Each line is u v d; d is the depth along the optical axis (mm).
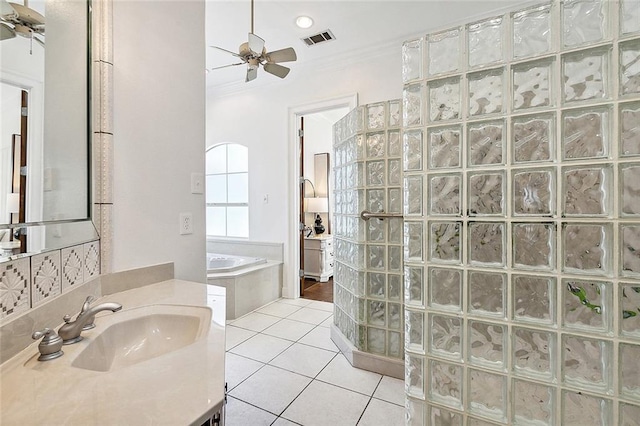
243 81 3939
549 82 964
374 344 2176
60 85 1063
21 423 498
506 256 1034
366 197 2199
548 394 986
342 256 2557
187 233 1734
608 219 896
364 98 3307
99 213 1287
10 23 856
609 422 910
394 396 1830
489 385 1070
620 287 888
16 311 777
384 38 3016
